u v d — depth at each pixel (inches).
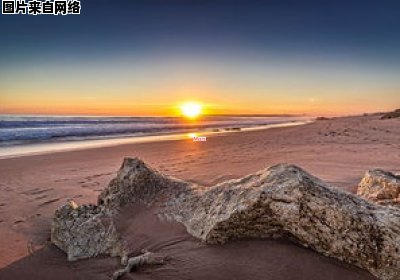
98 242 175.8
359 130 1006.4
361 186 235.8
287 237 143.9
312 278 125.5
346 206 138.2
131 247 160.6
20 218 247.1
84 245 177.8
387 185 211.0
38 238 209.2
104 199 207.6
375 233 131.6
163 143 797.9
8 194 315.9
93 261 167.2
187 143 786.8
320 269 128.7
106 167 464.4
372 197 211.8
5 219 245.1
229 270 131.3
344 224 133.8
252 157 519.8
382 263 127.6
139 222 175.6
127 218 181.6
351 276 126.4
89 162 509.4
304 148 614.5
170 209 178.4
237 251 140.4
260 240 144.9
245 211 142.2
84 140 928.9
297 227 138.2
